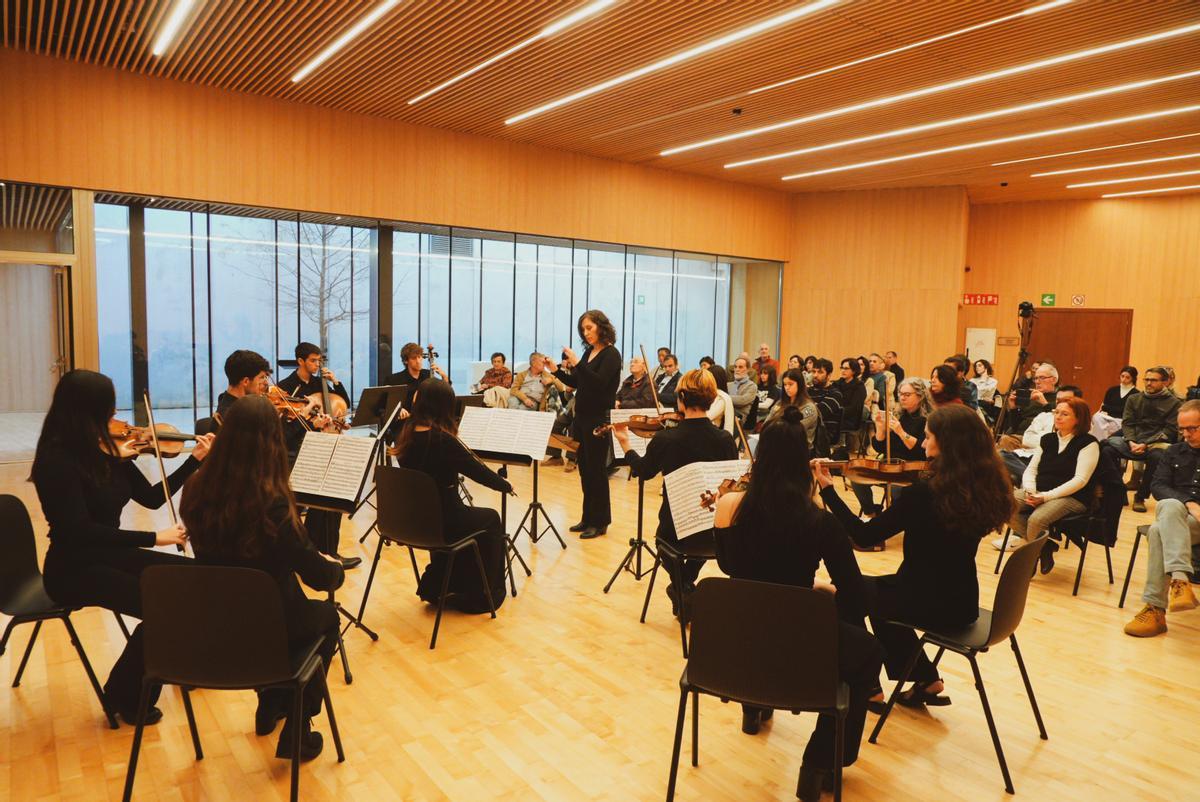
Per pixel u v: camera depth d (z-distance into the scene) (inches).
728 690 88.5
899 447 223.9
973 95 311.1
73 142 291.7
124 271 314.2
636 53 270.8
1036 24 238.4
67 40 271.4
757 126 367.2
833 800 99.0
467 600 161.9
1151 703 128.1
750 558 95.7
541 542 217.5
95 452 107.8
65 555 107.5
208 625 86.7
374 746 110.3
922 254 493.4
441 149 382.0
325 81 309.7
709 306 505.7
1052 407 263.0
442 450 149.3
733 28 247.4
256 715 112.5
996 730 109.0
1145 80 288.8
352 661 138.5
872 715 122.6
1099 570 205.0
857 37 252.4
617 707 123.3
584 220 436.8
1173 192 484.7
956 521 102.9
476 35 257.3
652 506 267.3
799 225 532.7
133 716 113.5
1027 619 166.9
